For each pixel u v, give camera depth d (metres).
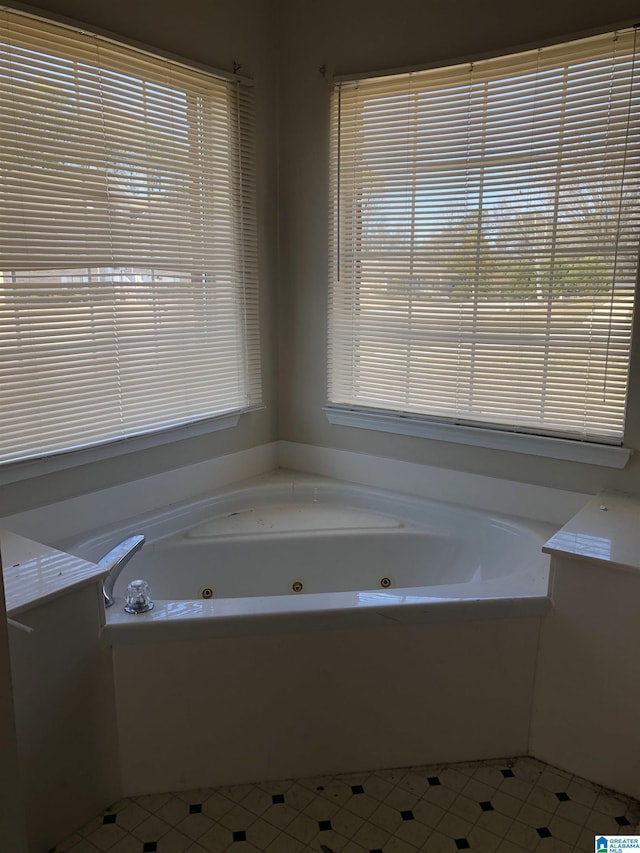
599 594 1.69
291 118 2.72
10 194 1.88
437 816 1.66
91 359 2.15
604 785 1.78
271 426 2.99
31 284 1.95
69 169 2.00
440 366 2.54
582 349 2.23
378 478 2.78
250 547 2.45
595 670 1.74
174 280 2.40
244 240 2.67
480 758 1.88
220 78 2.46
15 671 1.44
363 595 1.78
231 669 1.69
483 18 2.23
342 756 1.81
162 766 1.73
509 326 2.36
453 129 2.36
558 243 2.22
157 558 2.33
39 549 1.73
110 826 1.63
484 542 2.44
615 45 2.02
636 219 2.07
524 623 1.78
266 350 2.90
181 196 2.37
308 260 2.80
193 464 2.62
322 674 1.73
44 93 1.92
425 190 2.46
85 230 2.07
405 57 2.40
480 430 2.46
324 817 1.66
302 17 2.61
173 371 2.45
